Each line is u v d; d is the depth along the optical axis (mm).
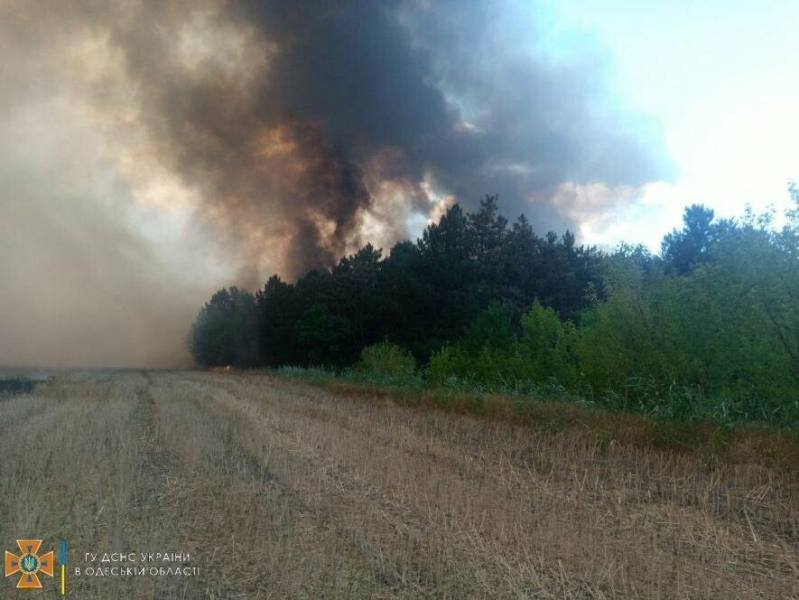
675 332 14945
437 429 15742
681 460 11273
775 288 12781
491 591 6039
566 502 9258
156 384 36688
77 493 9102
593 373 17109
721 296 14305
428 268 48219
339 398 24922
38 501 8242
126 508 8289
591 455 12164
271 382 38344
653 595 6031
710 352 14477
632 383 15234
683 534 7992
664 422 12953
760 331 13461
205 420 16953
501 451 12781
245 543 7098
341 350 56906
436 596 5945
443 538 7367
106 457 11258
